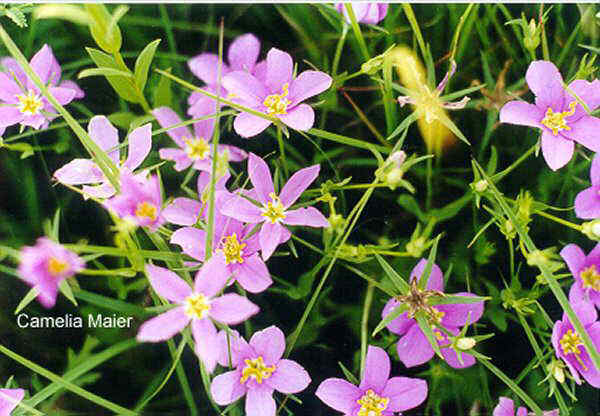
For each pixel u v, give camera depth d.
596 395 0.37
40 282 0.32
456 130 0.32
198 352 0.31
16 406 0.33
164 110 0.36
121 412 0.33
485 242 0.37
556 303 0.37
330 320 0.38
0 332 0.38
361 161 0.38
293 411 0.37
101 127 0.34
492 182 0.33
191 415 0.36
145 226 0.31
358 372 0.37
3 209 0.38
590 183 0.36
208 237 0.31
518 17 0.38
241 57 0.36
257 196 0.33
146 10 0.38
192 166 0.36
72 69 0.38
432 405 0.37
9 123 0.35
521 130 0.38
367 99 0.38
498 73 0.38
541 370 0.37
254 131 0.33
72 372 0.34
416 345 0.35
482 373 0.37
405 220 0.38
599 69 0.37
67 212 0.38
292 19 0.38
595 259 0.34
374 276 0.37
